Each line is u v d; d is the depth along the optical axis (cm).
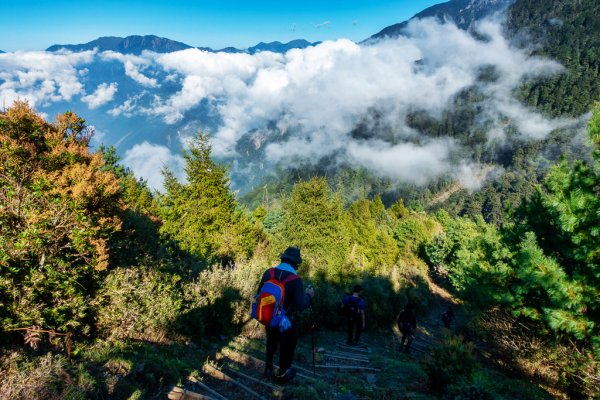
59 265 527
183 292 755
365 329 1255
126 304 595
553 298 678
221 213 1928
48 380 358
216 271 859
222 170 1956
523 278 725
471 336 1233
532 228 953
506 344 947
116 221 868
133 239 1029
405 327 1017
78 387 357
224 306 792
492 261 994
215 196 1925
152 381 442
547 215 907
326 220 2556
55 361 396
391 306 1441
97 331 569
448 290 4441
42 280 477
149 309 619
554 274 684
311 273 1747
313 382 512
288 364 470
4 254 449
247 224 2144
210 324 755
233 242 1922
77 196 739
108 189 846
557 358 795
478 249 1190
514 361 893
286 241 2580
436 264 5478
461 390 553
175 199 1944
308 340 930
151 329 612
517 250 910
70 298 516
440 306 2941
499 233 1102
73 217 620
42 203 613
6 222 513
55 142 896
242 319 841
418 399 532
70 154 882
